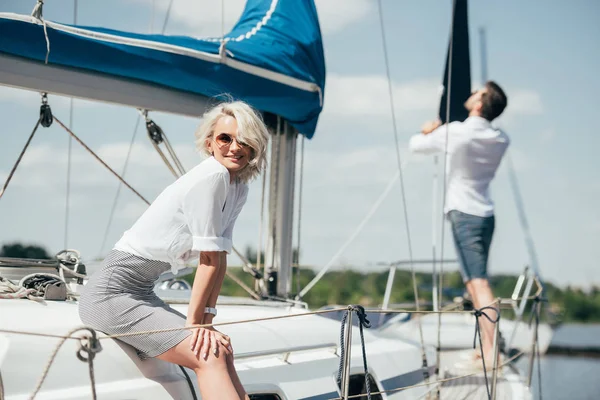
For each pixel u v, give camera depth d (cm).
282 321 348
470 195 506
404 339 426
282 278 441
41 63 335
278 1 436
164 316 243
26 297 287
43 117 363
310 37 434
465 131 498
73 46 333
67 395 231
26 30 321
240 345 305
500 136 505
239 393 236
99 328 244
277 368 306
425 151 523
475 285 501
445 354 525
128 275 244
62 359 239
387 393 359
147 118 388
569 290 3183
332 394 315
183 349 236
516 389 450
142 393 243
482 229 505
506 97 508
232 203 253
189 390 255
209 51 373
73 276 346
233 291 2816
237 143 245
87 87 349
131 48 348
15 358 231
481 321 495
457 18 590
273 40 414
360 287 3472
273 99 404
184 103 378
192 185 239
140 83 364
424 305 646
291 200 446
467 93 595
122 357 249
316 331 348
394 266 588
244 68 384
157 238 242
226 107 251
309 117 436
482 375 471
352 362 345
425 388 397
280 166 441
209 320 252
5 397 223
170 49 356
